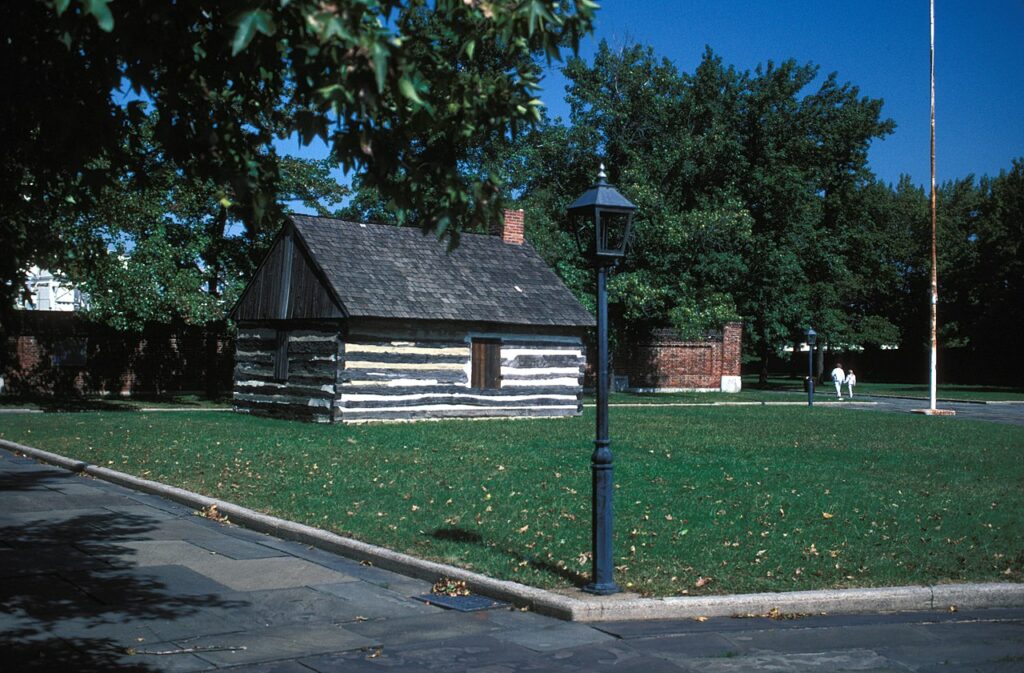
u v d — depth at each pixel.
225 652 5.88
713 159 40.88
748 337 48.31
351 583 7.84
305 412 22.83
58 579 7.69
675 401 35.16
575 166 39.66
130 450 15.80
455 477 13.04
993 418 29.73
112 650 5.86
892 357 64.88
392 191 4.46
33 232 6.48
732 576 7.68
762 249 45.06
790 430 21.80
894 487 12.80
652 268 38.62
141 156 4.87
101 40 4.12
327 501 11.05
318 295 22.67
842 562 8.23
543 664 5.70
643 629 6.54
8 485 12.88
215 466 13.94
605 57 39.69
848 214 52.38
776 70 45.91
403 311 22.59
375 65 3.43
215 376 31.88
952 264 63.00
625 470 14.01
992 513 10.91
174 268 27.38
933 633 6.50
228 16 3.46
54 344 30.62
